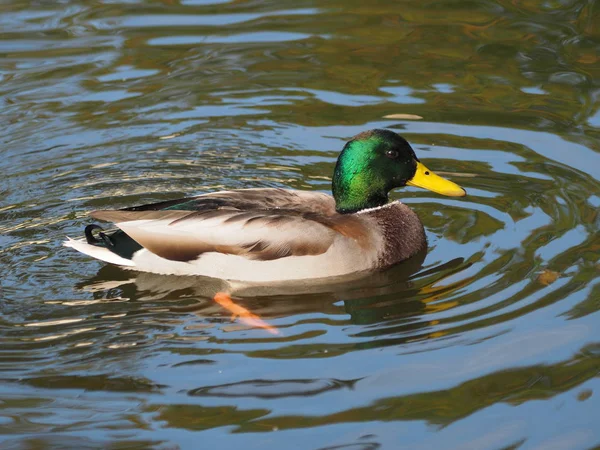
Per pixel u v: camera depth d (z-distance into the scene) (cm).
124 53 1738
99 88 1625
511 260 1125
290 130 1502
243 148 1460
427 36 1786
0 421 856
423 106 1552
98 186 1357
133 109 1565
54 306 1070
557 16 1838
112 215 1137
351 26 1838
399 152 1199
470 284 1084
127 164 1416
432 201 1312
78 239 1205
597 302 1017
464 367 918
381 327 1005
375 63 1697
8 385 912
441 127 1489
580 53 1692
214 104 1584
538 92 1577
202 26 1845
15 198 1321
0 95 1591
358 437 824
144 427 847
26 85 1628
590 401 860
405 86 1617
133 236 1134
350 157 1201
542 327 979
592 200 1260
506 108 1533
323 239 1123
